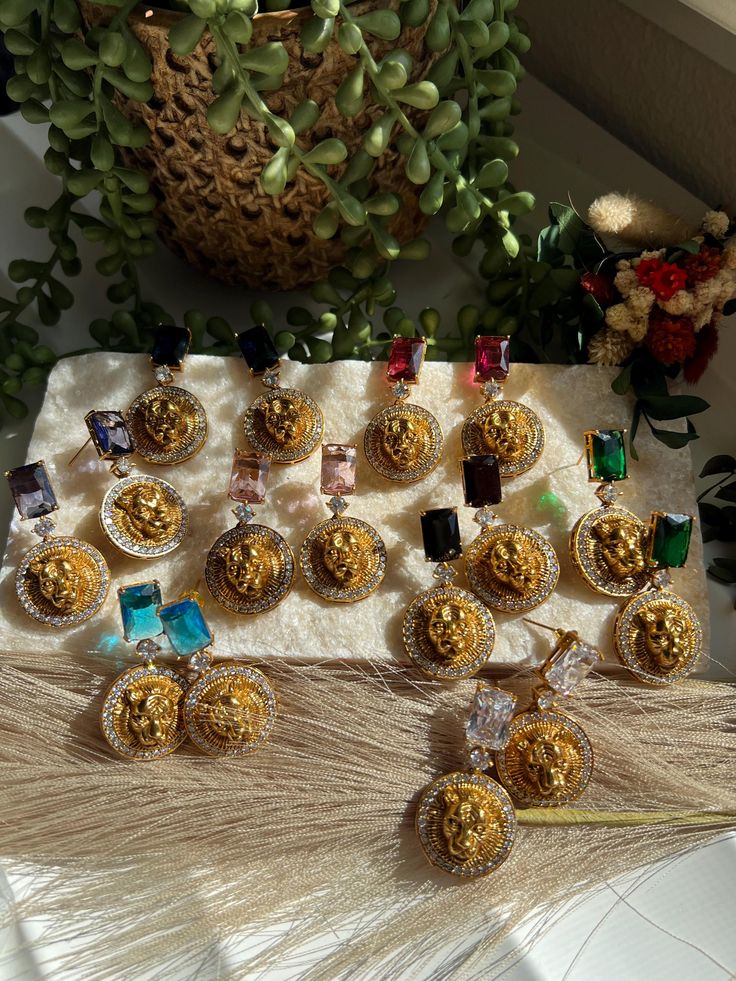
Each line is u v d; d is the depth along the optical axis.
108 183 0.22
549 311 0.25
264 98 0.21
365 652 0.22
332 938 0.20
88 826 0.21
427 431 0.23
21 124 0.29
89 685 0.22
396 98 0.20
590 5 0.27
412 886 0.20
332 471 0.22
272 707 0.21
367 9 0.20
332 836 0.21
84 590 0.22
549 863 0.21
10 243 0.28
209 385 0.24
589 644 0.21
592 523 0.22
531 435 0.23
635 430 0.23
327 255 0.25
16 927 0.20
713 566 0.24
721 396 0.26
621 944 0.20
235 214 0.24
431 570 0.23
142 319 0.25
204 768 0.21
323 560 0.22
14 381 0.24
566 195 0.29
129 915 0.20
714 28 0.24
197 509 0.23
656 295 0.22
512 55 0.23
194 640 0.21
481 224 0.25
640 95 0.28
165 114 0.21
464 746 0.22
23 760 0.21
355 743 0.22
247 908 0.20
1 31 0.27
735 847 0.21
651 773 0.21
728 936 0.20
